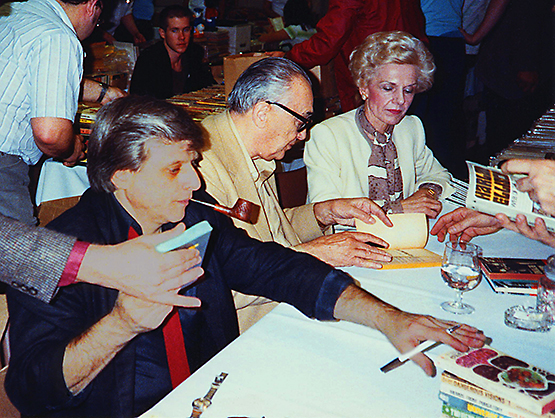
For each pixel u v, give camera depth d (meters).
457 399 0.96
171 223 1.37
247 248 1.48
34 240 0.97
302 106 1.68
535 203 1.36
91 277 0.95
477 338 1.09
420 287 1.50
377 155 2.24
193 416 0.96
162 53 3.91
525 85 4.52
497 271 1.55
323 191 2.16
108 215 1.25
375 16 3.02
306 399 1.01
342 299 1.30
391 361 1.13
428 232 1.92
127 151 1.14
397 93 2.07
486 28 4.37
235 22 5.23
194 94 3.05
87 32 2.39
